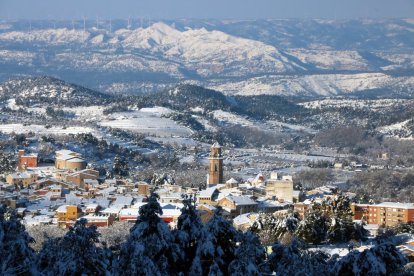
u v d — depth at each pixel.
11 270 173.62
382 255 171.62
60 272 172.88
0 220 181.88
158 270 175.00
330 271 180.62
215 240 187.00
